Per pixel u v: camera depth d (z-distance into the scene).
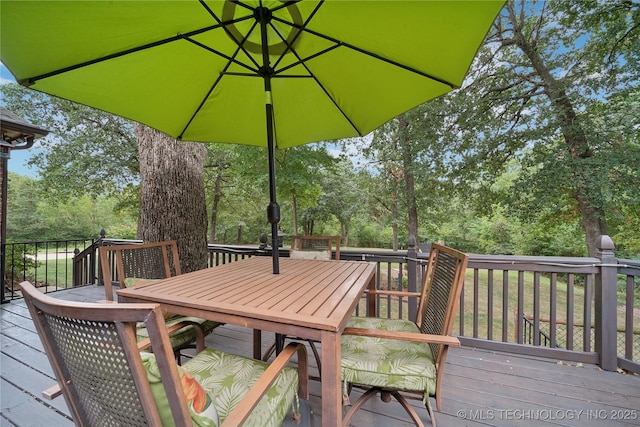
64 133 8.65
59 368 0.82
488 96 7.11
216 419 0.80
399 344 1.45
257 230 14.76
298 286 1.48
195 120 2.19
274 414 1.02
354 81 1.88
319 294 1.34
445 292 1.38
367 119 2.21
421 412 1.60
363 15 1.37
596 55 6.01
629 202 5.64
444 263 1.48
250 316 1.10
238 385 1.13
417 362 1.29
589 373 1.99
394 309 5.41
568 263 2.14
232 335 2.63
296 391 1.21
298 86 2.06
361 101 2.04
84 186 9.19
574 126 5.95
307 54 1.76
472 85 7.14
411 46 1.47
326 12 1.40
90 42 1.36
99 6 1.20
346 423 1.28
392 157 8.56
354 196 12.02
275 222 1.73
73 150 8.71
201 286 1.49
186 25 1.45
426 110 7.36
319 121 2.34
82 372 0.77
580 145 6.03
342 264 2.13
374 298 2.12
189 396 0.73
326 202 12.73
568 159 5.84
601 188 5.46
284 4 1.40
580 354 2.11
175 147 3.03
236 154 5.60
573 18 6.00
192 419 0.71
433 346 1.39
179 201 3.02
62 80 1.54
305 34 1.59
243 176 5.86
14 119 3.49
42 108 8.18
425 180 7.81
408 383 1.22
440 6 1.22
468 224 12.22
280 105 2.22
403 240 12.64
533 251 10.81
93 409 0.81
